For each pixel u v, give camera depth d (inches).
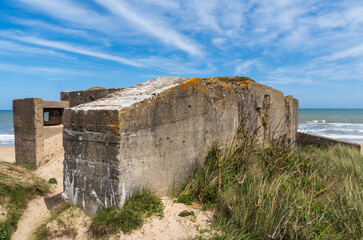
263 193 120.8
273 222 107.0
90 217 119.6
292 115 426.3
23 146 308.2
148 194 125.4
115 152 111.0
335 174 175.9
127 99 131.5
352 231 109.0
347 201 130.5
